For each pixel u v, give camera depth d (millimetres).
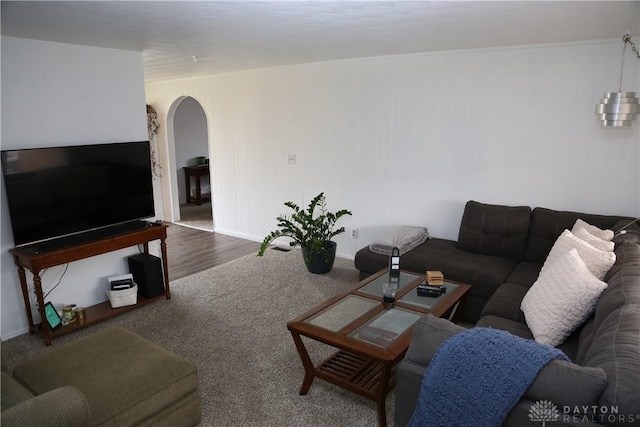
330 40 3506
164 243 3965
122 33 3104
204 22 2770
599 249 2764
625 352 1458
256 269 4852
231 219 6305
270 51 4059
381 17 2660
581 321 2244
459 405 1508
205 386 2742
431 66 4238
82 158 3514
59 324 3410
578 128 3680
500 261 3684
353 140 4867
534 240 3693
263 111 5547
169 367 2244
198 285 4402
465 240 3971
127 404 2012
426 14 2588
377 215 4883
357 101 4746
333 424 2404
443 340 1693
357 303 2910
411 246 4137
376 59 4523
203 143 8898
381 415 2338
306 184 5367
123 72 3879
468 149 4191
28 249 3291
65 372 2178
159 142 6934
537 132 3850
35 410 1617
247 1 2242
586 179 3719
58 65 3451
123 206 3861
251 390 2703
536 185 3930
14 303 3410
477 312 3461
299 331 2535
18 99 3252
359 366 2693
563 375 1400
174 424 2250
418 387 1692
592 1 2262
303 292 4203
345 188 5047
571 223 3561
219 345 3242
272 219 5824
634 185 3543
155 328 3512
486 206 3982
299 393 2670
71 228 3518
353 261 5074
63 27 2883
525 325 2529
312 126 5152
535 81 3783
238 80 5703
